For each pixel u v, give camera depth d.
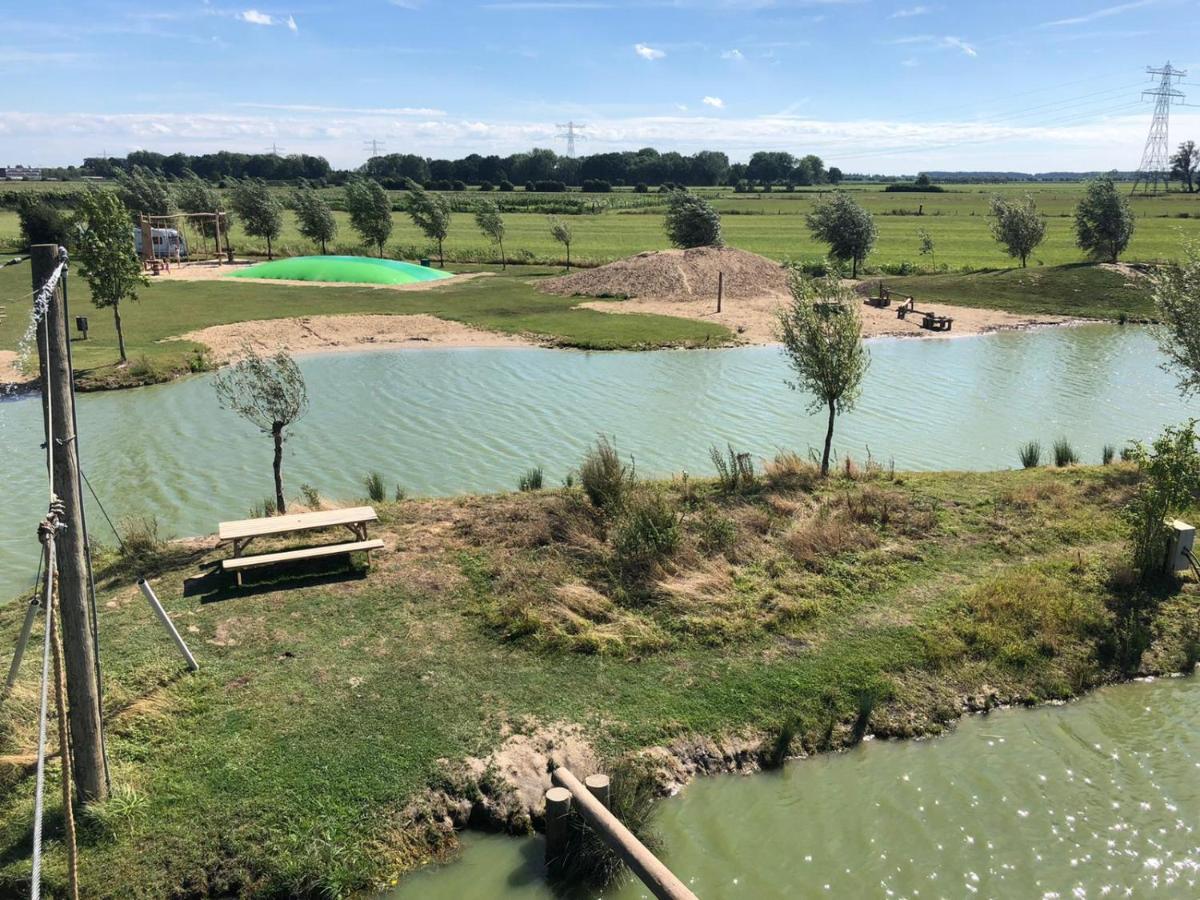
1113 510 13.80
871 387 26.45
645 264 45.16
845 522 13.02
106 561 11.96
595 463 14.17
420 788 7.47
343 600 10.61
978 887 6.94
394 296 42.00
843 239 50.53
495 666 9.27
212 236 69.94
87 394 24.42
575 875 6.90
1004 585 11.21
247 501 16.42
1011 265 57.78
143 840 6.76
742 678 9.29
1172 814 7.77
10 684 8.34
